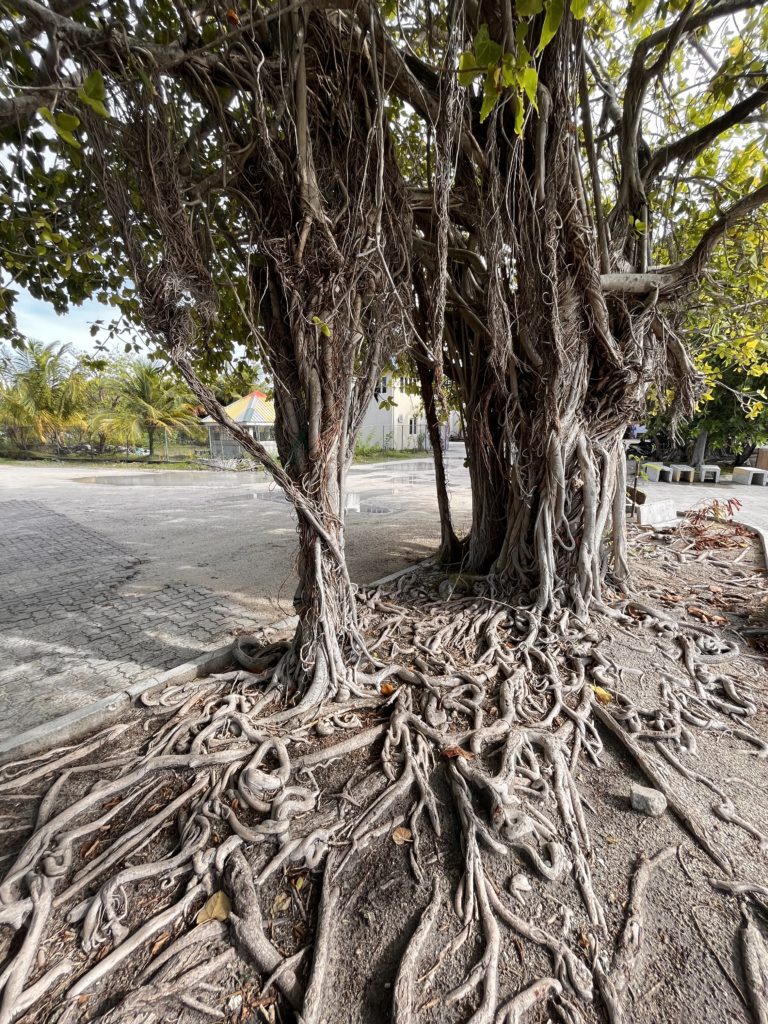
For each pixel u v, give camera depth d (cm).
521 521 382
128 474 1723
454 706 244
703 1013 119
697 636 323
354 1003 123
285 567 532
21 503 988
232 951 136
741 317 417
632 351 324
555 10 112
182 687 269
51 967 131
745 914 143
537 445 350
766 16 280
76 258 304
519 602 363
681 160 340
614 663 284
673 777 199
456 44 176
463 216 316
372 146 215
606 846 169
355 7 178
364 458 2273
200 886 154
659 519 676
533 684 268
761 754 215
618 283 308
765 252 388
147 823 177
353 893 153
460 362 439
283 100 192
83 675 300
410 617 361
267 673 275
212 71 200
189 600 432
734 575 457
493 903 146
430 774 203
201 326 258
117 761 213
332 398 233
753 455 1605
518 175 268
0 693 280
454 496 1048
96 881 157
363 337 263
